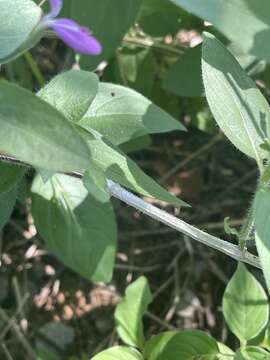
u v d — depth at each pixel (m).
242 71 0.14
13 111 0.09
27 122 0.09
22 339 0.28
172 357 0.18
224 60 0.14
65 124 0.09
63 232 0.20
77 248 0.20
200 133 0.31
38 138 0.09
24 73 0.25
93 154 0.14
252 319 0.18
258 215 0.12
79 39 0.10
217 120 0.14
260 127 0.14
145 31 0.25
